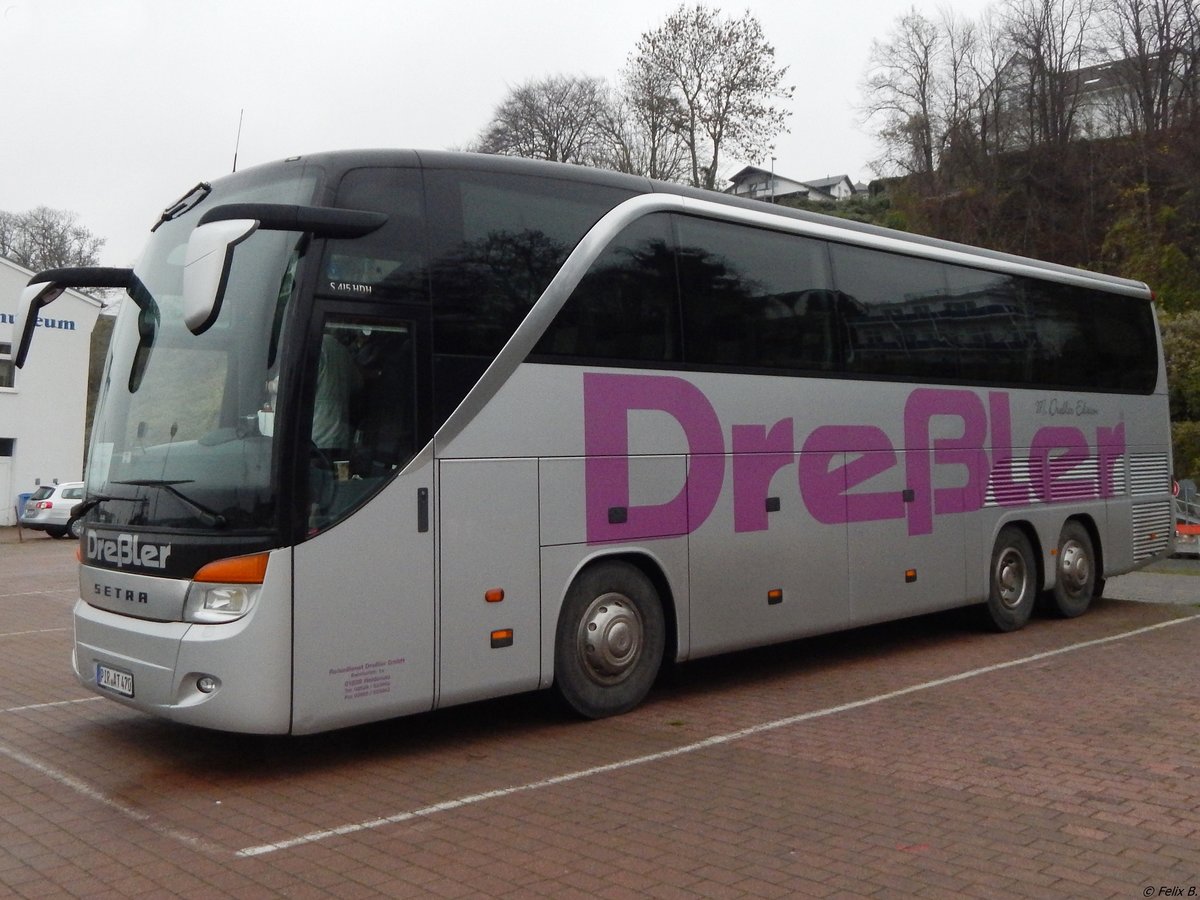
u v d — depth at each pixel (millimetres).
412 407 6789
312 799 6141
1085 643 11258
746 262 8984
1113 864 5059
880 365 10180
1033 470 12117
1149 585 16953
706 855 5191
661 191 8438
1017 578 12055
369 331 6652
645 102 40625
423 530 6777
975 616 11953
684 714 8180
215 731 7758
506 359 7254
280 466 6223
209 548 6270
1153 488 14141
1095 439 13117
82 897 4762
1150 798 6043
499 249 7324
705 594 8484
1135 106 48188
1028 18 51281
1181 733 7480
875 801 6020
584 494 7656
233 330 6566
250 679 6105
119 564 6824
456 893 4754
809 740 7383
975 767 6676
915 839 5402
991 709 8273
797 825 5617
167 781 6527
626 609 8008
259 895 4762
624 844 5352
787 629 9156
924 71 54250
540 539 7387
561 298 7594
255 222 5918
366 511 6527
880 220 51906
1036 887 4781
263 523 6199
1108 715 8039
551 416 7488
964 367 11195
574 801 6051
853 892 4734
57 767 6848
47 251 56344
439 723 7949
